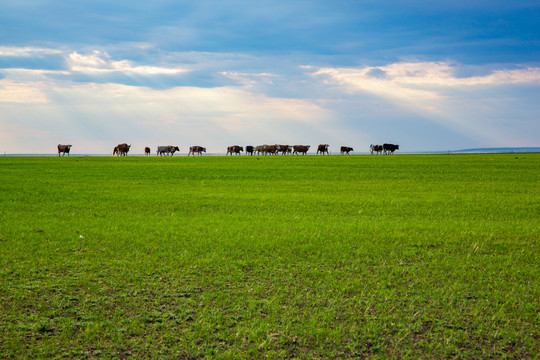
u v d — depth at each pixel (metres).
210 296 8.03
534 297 8.12
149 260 10.25
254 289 8.45
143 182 30.55
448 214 17.80
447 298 8.03
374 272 9.64
